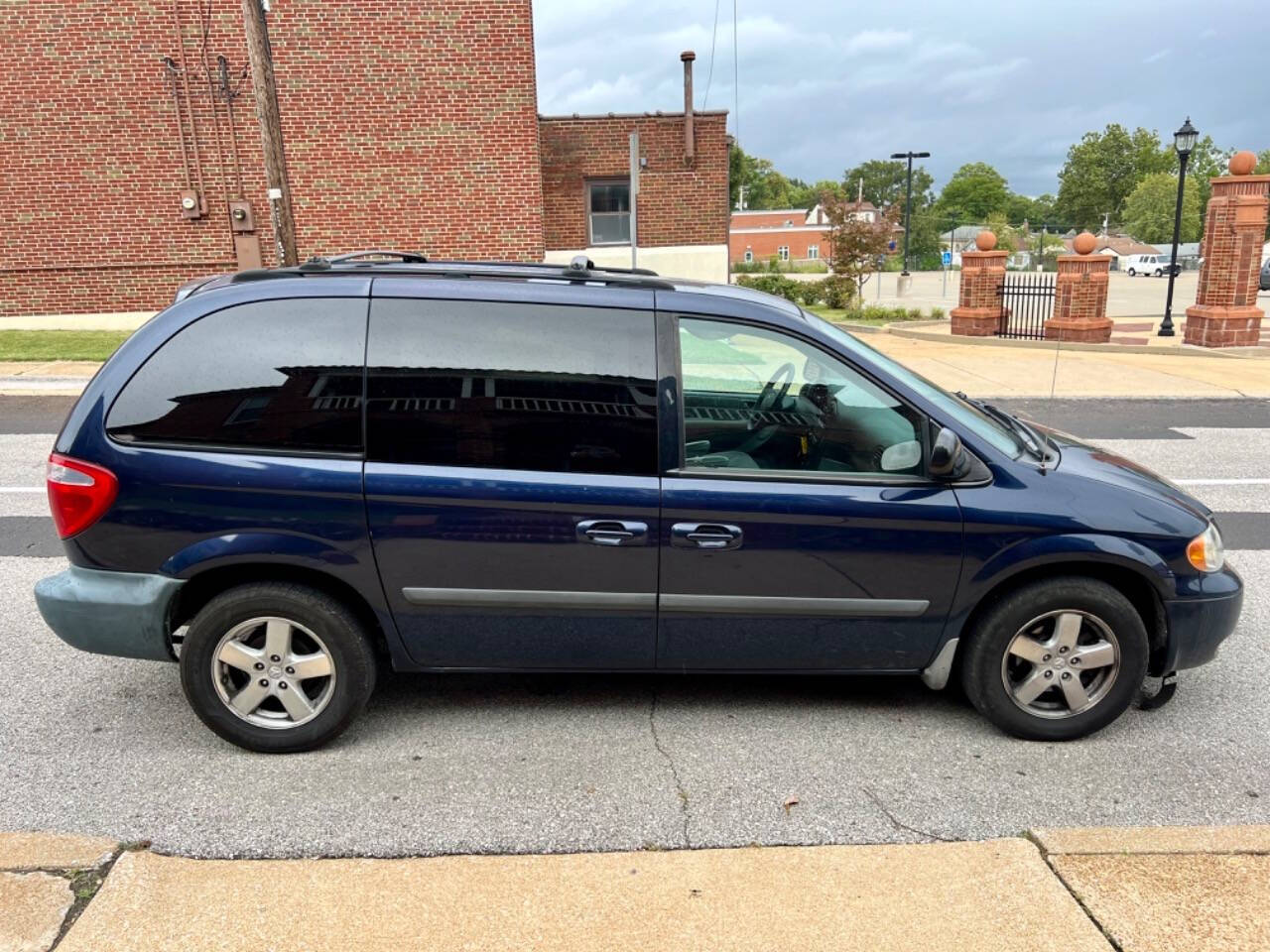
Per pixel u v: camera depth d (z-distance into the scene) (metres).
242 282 3.69
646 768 3.62
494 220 17.06
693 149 21.69
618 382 3.60
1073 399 12.68
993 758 3.73
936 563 3.66
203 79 15.95
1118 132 129.88
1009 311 19.69
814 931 2.69
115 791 3.43
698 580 3.63
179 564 3.54
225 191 16.38
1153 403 12.49
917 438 3.69
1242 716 4.11
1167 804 3.42
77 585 3.62
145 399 3.56
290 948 2.60
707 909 2.78
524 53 16.53
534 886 2.88
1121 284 51.72
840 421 3.70
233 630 3.60
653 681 4.35
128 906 2.75
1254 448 9.67
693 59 21.20
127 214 16.31
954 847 3.09
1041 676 3.78
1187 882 2.88
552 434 3.58
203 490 3.52
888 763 3.68
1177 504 3.82
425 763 3.64
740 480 3.61
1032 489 3.68
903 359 16.38
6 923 2.67
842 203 28.41
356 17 16.16
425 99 16.56
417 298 3.60
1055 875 2.93
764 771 3.61
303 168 16.50
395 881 2.90
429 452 3.56
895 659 3.82
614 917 2.74
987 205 144.12
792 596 3.67
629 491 3.56
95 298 16.53
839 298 28.48
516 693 4.23
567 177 21.80
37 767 3.60
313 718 3.66
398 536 3.55
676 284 3.88
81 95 15.88
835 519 3.61
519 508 3.55
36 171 16.06
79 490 3.53
